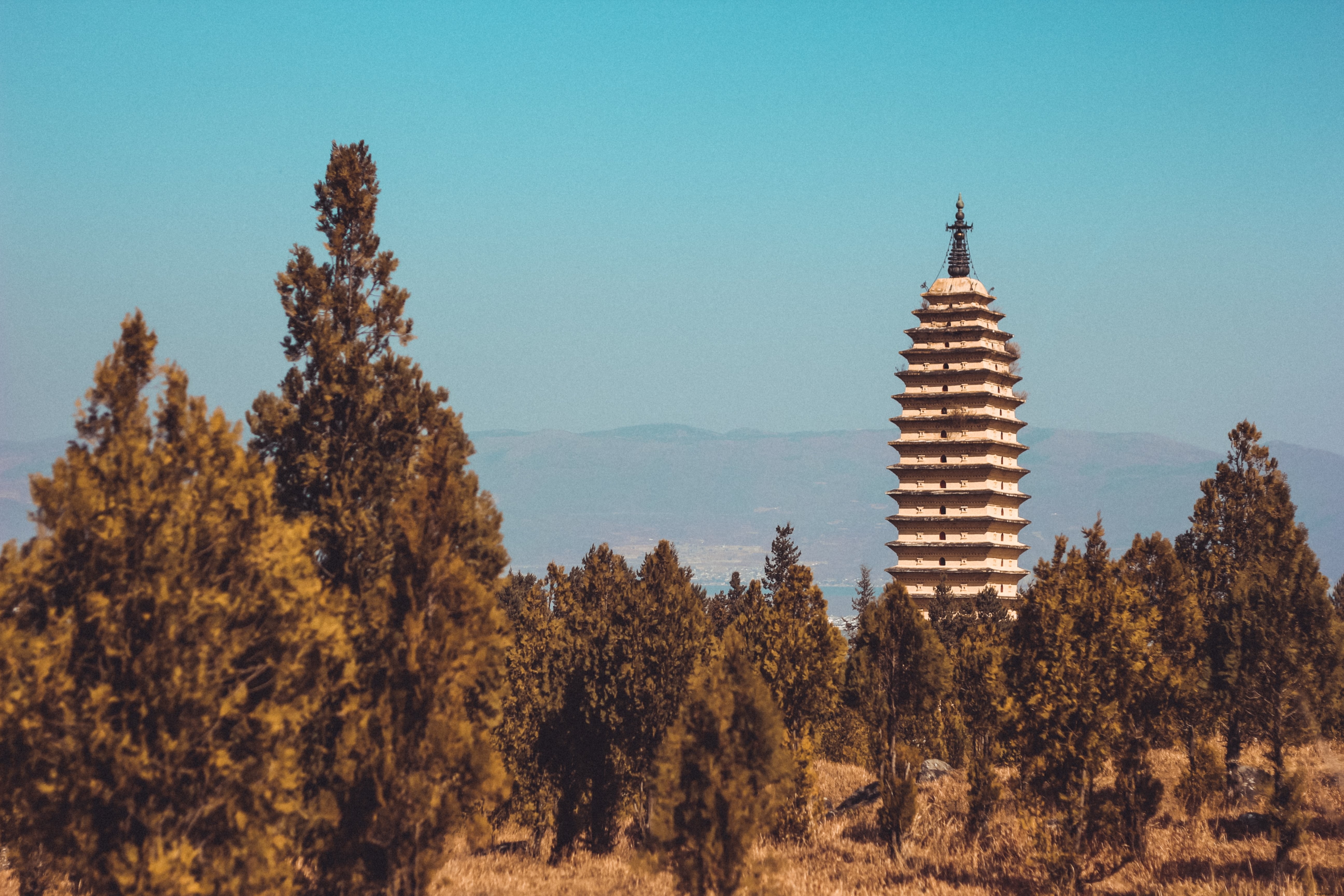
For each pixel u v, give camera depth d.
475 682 26.64
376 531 27.47
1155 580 41.69
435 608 24.53
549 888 30.70
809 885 31.50
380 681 24.12
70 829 18.58
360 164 31.34
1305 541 44.03
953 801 44.47
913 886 32.09
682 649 38.56
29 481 19.48
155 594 18.89
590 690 37.91
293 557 20.70
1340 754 42.22
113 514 19.30
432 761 23.55
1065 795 31.14
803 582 42.75
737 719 25.22
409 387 29.89
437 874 28.36
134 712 18.83
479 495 29.25
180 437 21.53
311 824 22.95
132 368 21.95
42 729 18.38
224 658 19.30
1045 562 34.09
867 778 55.06
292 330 29.69
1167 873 32.12
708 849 24.16
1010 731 32.81
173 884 18.09
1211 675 37.34
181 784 18.84
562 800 37.91
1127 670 31.98
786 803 38.69
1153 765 47.09
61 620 18.83
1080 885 30.73
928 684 38.97
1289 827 30.91
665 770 24.88
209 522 19.83
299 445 28.78
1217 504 47.19
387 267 31.05
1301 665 33.28
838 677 42.69
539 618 49.12
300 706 20.58
